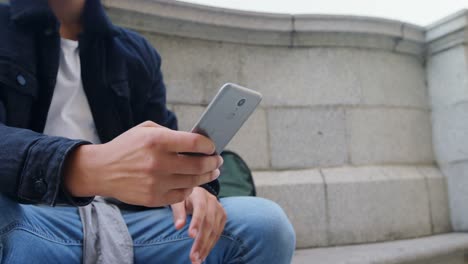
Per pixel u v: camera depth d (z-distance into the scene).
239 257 0.99
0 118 0.99
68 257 0.88
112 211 1.01
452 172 3.05
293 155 2.77
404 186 2.88
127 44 1.35
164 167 0.63
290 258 1.03
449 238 2.73
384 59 3.09
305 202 2.64
